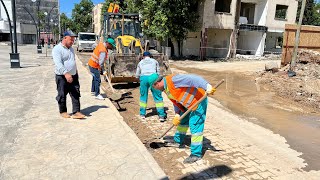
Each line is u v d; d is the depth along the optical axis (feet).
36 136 16.05
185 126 16.25
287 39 48.32
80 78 37.35
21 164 12.78
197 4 77.92
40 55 79.71
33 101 23.85
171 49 83.61
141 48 36.14
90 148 14.73
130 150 14.66
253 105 29.07
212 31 85.46
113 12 41.22
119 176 12.14
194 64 65.98
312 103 30.17
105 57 25.30
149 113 23.80
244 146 17.44
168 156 15.55
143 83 21.27
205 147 16.89
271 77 43.39
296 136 20.34
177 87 14.25
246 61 76.48
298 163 15.60
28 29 187.42
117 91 32.04
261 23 91.09
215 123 21.89
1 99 24.39
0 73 40.45
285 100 31.76
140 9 74.74
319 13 139.85
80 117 19.40
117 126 18.17
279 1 90.48
